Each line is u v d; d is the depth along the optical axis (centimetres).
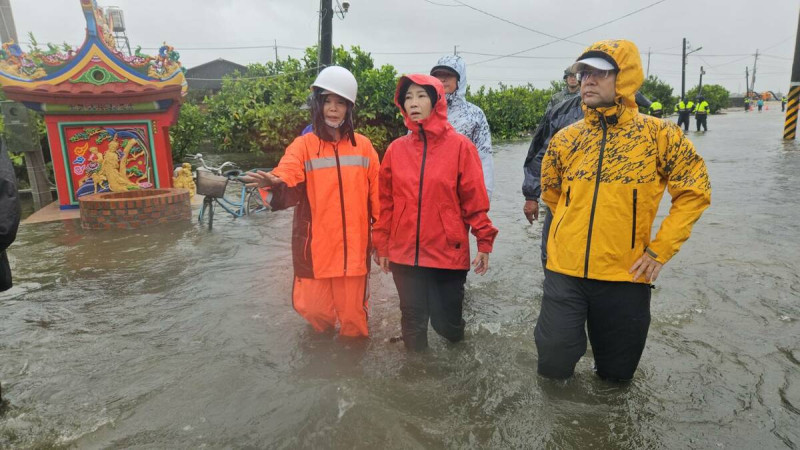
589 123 269
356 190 343
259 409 280
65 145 873
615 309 270
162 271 539
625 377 292
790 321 380
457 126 449
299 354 346
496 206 873
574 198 270
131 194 834
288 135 1405
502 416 271
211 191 722
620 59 250
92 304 447
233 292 471
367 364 330
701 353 335
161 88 868
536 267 528
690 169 252
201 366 331
